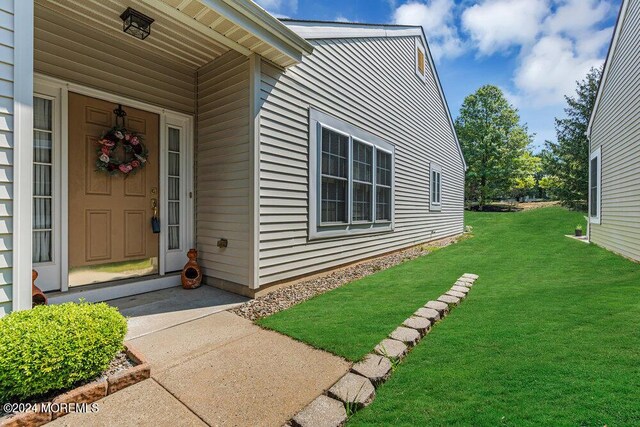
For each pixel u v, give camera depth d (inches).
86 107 135.3
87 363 71.4
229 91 155.3
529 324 111.2
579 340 95.9
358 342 97.8
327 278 191.0
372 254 252.1
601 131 325.7
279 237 159.5
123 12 121.3
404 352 91.0
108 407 69.0
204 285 165.5
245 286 148.2
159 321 117.6
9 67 76.0
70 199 130.8
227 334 106.5
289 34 139.9
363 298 147.9
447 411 65.5
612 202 293.1
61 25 124.8
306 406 68.7
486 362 84.9
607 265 230.8
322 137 191.9
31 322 70.0
